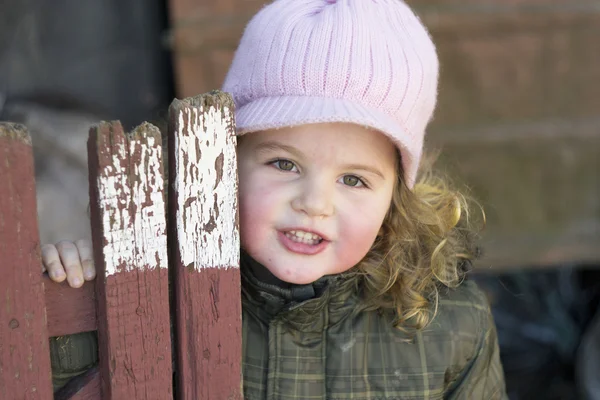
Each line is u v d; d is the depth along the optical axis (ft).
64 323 3.73
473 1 10.00
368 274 5.04
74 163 10.14
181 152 3.59
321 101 4.23
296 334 4.83
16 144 3.28
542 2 10.07
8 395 3.51
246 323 4.92
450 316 5.10
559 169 10.55
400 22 4.59
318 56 4.30
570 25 10.16
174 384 4.22
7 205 3.33
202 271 3.79
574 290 11.68
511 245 10.64
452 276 5.21
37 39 10.52
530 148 10.46
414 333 4.97
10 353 3.48
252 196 4.42
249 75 4.50
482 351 5.16
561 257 10.69
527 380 10.88
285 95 4.32
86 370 4.04
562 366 11.07
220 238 3.79
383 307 4.99
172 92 10.88
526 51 10.21
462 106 10.30
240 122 4.34
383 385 4.88
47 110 10.57
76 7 10.55
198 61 9.84
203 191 3.69
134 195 3.54
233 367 3.99
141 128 3.50
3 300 3.42
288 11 4.55
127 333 3.69
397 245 5.02
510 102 10.35
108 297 3.60
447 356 4.99
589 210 10.70
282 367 4.79
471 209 6.27
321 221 4.37
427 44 4.72
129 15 10.68
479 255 5.64
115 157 3.45
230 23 9.77
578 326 11.35
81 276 3.70
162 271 3.69
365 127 4.33
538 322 11.45
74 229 9.59
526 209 10.63
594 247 10.71
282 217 4.37
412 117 4.48
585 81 10.35
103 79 10.75
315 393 4.80
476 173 10.48
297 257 4.43
